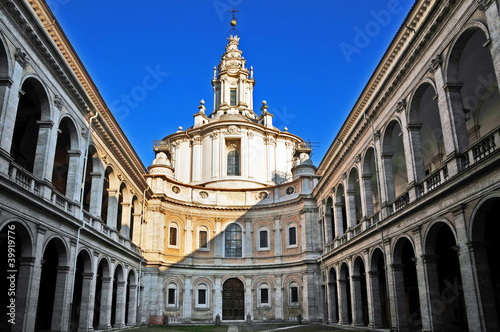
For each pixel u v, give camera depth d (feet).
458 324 72.23
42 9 62.49
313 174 156.66
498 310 57.72
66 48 71.31
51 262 86.33
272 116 200.64
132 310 121.19
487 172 49.67
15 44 57.88
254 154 181.57
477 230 53.01
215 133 181.16
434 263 65.31
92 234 83.92
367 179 95.66
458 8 56.90
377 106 85.61
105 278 96.84
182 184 156.87
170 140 191.31
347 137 104.22
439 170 61.67
